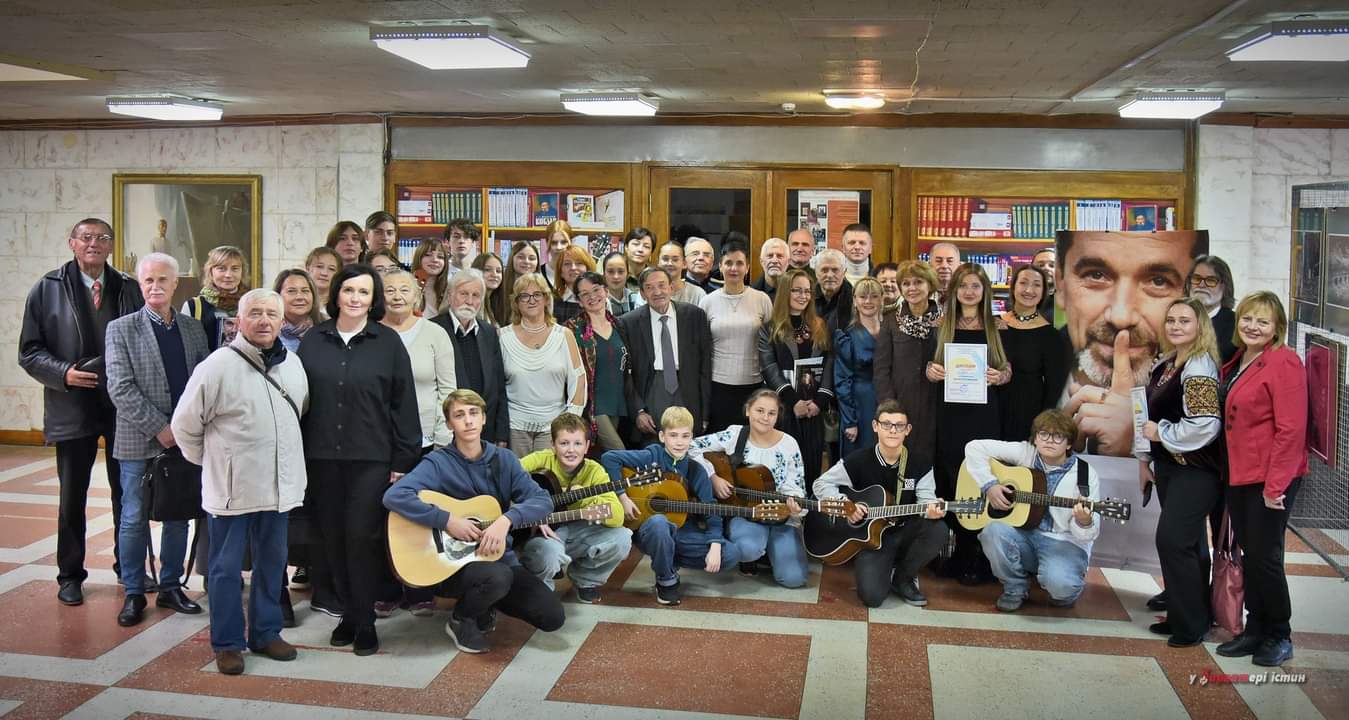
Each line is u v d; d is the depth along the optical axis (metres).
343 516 4.18
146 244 8.52
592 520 4.43
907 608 4.73
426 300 5.59
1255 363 4.03
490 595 4.07
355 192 8.09
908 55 5.17
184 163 8.39
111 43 5.08
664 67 5.64
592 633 4.39
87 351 4.72
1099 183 7.34
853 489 4.86
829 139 7.59
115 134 8.48
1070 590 4.60
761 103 7.07
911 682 3.90
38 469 7.67
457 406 4.15
